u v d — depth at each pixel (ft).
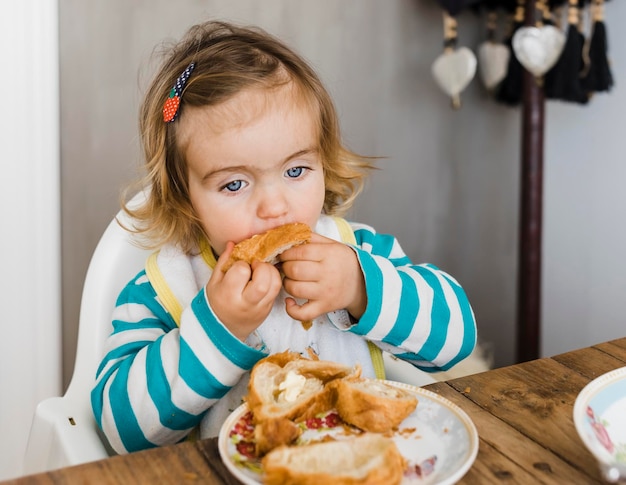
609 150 6.03
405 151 6.45
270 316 3.31
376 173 6.33
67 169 5.18
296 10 5.71
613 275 6.14
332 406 2.09
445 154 6.64
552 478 1.80
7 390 5.27
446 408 2.07
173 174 3.29
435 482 1.74
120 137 5.27
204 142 2.96
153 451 1.92
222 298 2.63
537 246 5.76
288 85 3.06
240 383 3.15
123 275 3.48
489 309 7.18
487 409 2.16
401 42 6.22
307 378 2.19
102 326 3.36
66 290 5.36
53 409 2.97
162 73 3.51
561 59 5.37
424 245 6.74
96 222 5.33
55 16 4.89
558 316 6.77
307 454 1.72
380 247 3.69
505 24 6.53
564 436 2.00
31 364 5.28
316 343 3.34
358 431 1.99
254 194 2.98
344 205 3.89
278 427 1.88
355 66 6.05
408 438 1.95
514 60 5.96
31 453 2.97
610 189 6.07
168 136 3.20
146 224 3.48
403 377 3.52
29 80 4.87
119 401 2.75
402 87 6.31
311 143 3.05
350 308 3.00
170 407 2.65
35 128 4.95
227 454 1.81
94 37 5.06
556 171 6.59
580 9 5.71
